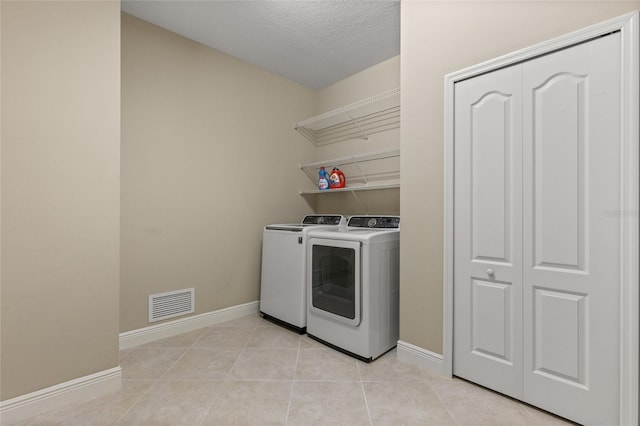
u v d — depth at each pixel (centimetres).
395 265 231
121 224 229
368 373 193
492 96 169
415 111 202
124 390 175
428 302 196
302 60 301
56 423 146
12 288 146
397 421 149
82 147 164
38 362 153
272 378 188
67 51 159
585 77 141
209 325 277
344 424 147
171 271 254
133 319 234
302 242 255
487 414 154
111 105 174
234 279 296
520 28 158
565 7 145
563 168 147
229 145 292
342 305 223
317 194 368
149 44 241
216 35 258
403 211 209
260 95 315
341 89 341
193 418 151
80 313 165
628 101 129
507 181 165
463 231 181
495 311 170
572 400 146
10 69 144
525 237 159
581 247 143
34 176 151
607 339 136
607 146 135
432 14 194
